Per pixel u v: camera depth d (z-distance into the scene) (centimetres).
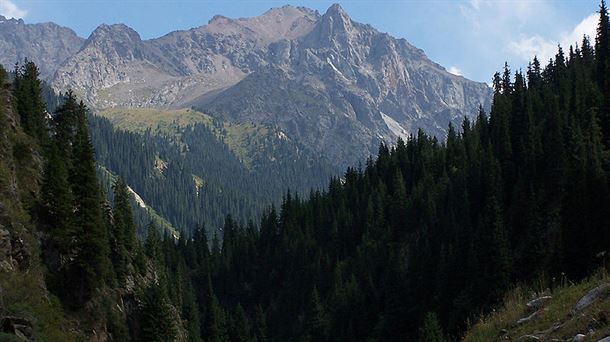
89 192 6456
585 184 6306
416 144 16488
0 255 4897
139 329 7194
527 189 8638
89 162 6631
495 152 11100
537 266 6812
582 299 2392
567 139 9006
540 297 2784
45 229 5978
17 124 6819
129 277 7838
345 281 12119
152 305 7269
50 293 5534
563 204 7156
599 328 2091
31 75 8206
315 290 11312
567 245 6231
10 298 4656
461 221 9706
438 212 11231
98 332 6034
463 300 7506
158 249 11931
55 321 5184
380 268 11562
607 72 9375
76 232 6097
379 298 10506
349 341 10156
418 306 9144
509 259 7125
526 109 11119
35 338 4294
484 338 2725
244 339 11169
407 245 11638
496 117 12838
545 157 9212
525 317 2689
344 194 16112
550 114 10350
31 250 5484
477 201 10244
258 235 17862
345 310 10712
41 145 7188
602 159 7375
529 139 9881
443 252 9100
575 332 2155
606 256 5281
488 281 7262
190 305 10681
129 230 8662
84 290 6178
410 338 8844
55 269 5891
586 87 10712
